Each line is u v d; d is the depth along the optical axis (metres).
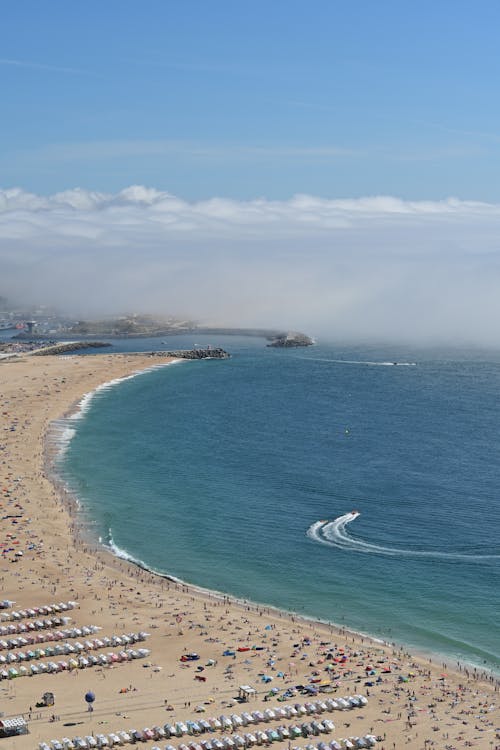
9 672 167.25
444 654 178.38
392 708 155.00
